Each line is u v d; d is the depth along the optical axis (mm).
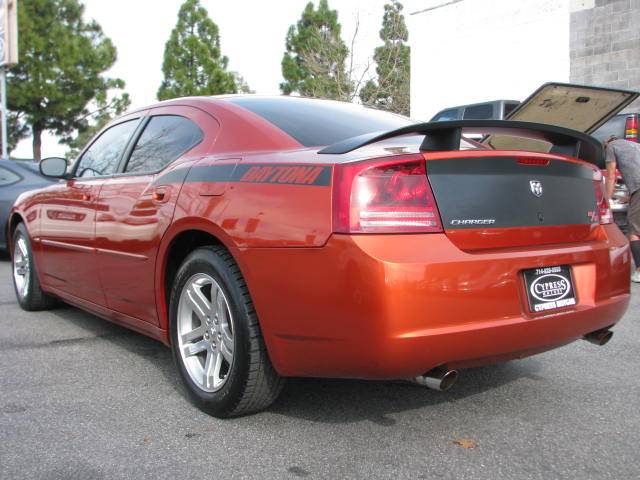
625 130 9211
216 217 2721
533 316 2527
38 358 3799
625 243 3057
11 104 26188
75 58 26609
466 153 2480
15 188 8430
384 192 2305
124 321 3674
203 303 2898
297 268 2395
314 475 2316
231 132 3080
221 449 2533
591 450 2516
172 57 30203
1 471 2352
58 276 4430
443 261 2295
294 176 2510
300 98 3662
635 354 3824
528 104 5867
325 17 31016
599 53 14219
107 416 2879
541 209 2652
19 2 26281
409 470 2352
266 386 2682
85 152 4426
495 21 15867
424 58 17391
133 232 3340
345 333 2301
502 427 2742
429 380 2410
